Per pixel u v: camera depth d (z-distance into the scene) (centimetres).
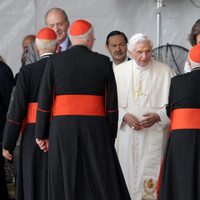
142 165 2261
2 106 2372
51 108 1962
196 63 1991
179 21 2670
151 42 2262
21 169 2092
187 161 1970
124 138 2278
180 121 1994
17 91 2061
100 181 1922
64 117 1931
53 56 1959
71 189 1911
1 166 2406
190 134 1977
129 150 2267
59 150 1930
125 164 2277
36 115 1984
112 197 1927
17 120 2058
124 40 2439
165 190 1992
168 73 2311
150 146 2259
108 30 2694
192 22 2669
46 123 1964
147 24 2689
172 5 2672
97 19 2695
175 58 2581
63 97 1936
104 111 1959
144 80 2295
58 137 1930
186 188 1961
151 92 2284
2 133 2370
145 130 2264
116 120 1962
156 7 2670
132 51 2267
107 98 1950
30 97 2070
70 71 1930
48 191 1956
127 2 2689
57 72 1938
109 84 1948
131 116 2239
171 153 2005
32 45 2356
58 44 2317
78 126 1925
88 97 1933
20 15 2709
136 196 2267
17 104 2058
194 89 1980
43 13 2709
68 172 1914
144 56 2244
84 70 1933
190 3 2669
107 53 2692
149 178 2259
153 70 2309
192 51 2000
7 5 2706
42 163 2053
